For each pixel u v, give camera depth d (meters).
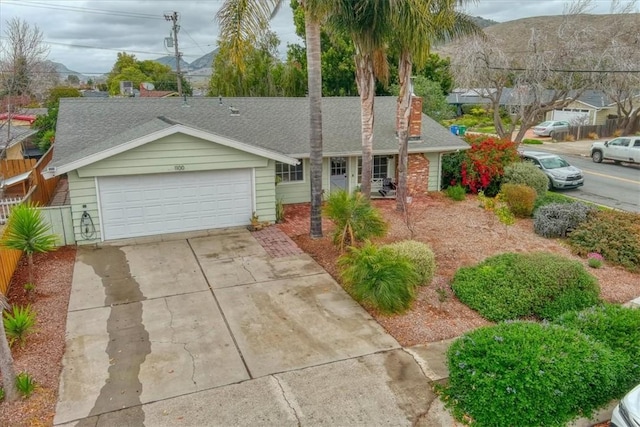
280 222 14.82
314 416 5.92
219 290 9.74
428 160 18.70
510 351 5.89
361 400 6.24
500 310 8.54
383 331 8.12
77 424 5.71
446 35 15.18
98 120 16.14
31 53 23.80
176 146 12.80
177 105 18.00
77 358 7.15
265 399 6.23
